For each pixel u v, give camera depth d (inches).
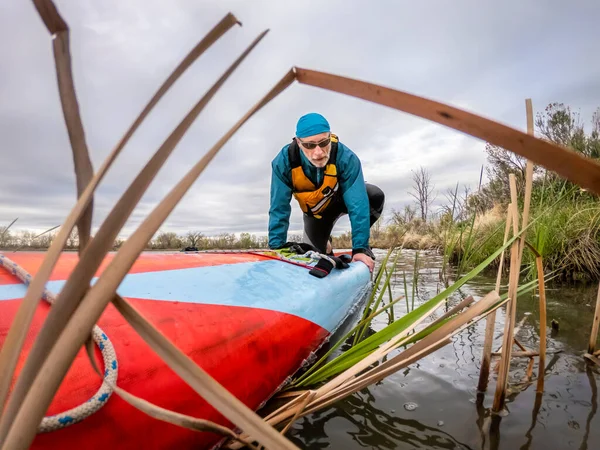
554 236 131.4
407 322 38.2
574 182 8.5
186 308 37.7
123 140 11.5
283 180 105.3
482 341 69.5
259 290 51.1
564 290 113.1
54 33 12.0
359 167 107.3
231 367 35.8
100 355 25.4
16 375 21.2
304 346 52.9
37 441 20.3
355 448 38.8
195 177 11.3
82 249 13.2
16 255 39.9
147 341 12.4
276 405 45.0
